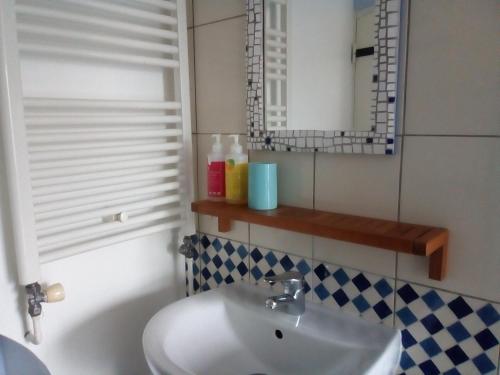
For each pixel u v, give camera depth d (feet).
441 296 3.04
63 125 3.49
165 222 4.25
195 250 4.54
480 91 2.71
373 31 3.02
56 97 3.51
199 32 4.24
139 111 4.06
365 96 3.13
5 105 2.99
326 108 3.36
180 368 2.75
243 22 3.87
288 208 3.71
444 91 2.84
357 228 2.99
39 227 3.32
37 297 3.31
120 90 3.95
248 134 3.92
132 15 3.70
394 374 3.09
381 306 3.35
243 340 3.66
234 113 4.09
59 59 3.51
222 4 4.01
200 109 4.38
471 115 2.76
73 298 3.83
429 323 3.12
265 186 3.60
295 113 3.57
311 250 3.70
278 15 3.59
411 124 3.01
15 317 3.49
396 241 2.76
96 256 3.95
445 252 2.95
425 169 3.00
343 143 3.29
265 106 3.77
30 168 3.22
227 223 4.23
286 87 3.60
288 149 3.64
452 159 2.88
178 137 4.22
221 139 4.24
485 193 2.77
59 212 3.43
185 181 4.30
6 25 2.93
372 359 2.86
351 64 3.17
